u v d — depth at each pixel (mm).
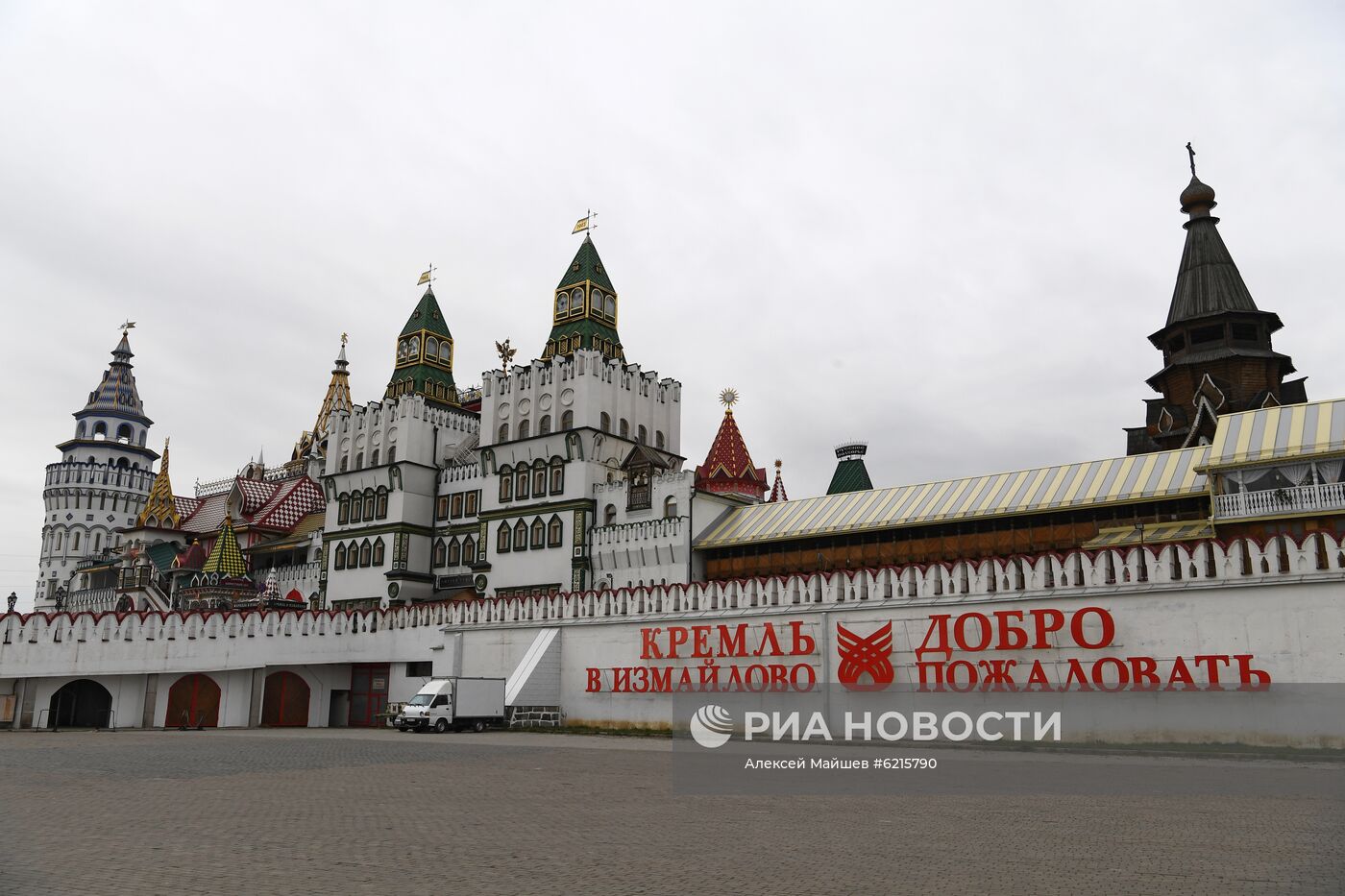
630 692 43469
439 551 72938
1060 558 34406
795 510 55562
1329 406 39312
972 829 15031
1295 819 16031
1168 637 31859
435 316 81188
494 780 22344
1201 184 59531
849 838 14039
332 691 54938
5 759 27250
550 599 47562
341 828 14688
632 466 62219
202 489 106625
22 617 45719
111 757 28281
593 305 71250
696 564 57375
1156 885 10805
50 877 10898
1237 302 56625
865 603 37938
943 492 49938
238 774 23344
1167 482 42281
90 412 118250
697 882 10945
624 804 17969
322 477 77750
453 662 50250
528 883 10805
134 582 83250
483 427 70438
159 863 11719
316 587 77812
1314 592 29609
